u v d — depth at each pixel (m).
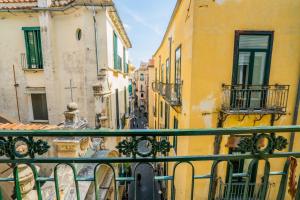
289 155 1.64
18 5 9.22
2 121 8.30
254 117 6.16
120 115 13.93
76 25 8.98
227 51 5.94
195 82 6.04
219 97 6.14
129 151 1.54
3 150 1.46
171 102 8.30
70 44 9.20
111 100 10.08
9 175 3.89
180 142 7.93
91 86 9.16
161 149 1.55
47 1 8.88
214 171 1.73
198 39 5.84
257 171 6.40
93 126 9.29
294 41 5.94
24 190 2.56
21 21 9.42
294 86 6.14
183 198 7.06
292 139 6.18
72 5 8.48
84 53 8.94
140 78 50.88
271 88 6.12
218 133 1.53
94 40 8.91
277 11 5.79
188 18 6.46
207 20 5.77
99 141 6.14
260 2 5.73
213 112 6.19
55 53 9.31
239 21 5.80
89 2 8.52
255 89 5.95
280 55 6.00
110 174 5.94
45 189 3.38
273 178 6.47
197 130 1.51
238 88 6.16
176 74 9.14
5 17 9.45
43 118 10.09
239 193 6.29
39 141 1.45
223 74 6.05
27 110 9.98
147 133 1.50
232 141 6.20
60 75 9.45
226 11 5.75
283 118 6.26
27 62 9.64
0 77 9.88
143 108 49.78
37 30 9.31
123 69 16.00
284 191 1.82
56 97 9.51
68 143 3.93
